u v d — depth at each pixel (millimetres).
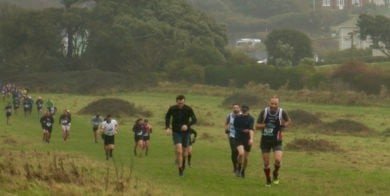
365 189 19312
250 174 22047
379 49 132875
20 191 14250
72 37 120625
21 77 108938
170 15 124000
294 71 92688
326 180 21203
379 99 75750
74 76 106125
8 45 118250
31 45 116750
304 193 17984
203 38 122250
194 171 22422
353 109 70312
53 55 118250
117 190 15461
